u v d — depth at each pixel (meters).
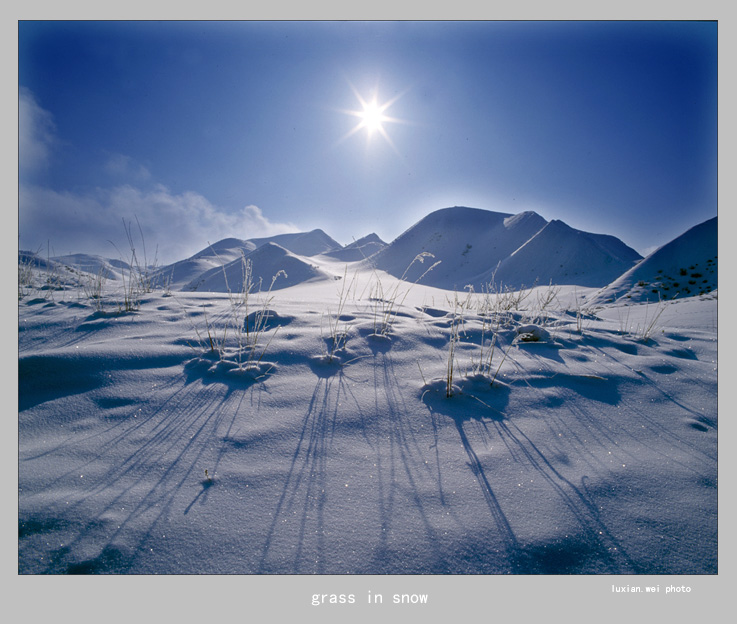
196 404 1.82
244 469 1.48
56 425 1.67
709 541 1.30
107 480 1.41
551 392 2.07
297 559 1.21
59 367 1.99
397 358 2.33
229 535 1.25
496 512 1.36
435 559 1.23
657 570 1.23
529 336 2.79
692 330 3.45
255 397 1.89
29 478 1.40
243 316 2.81
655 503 1.42
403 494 1.41
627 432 1.80
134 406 1.79
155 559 1.19
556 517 1.35
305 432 1.68
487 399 1.98
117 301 3.21
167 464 1.49
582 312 4.32
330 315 2.92
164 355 2.19
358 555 1.22
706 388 2.19
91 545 1.21
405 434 1.70
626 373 2.33
